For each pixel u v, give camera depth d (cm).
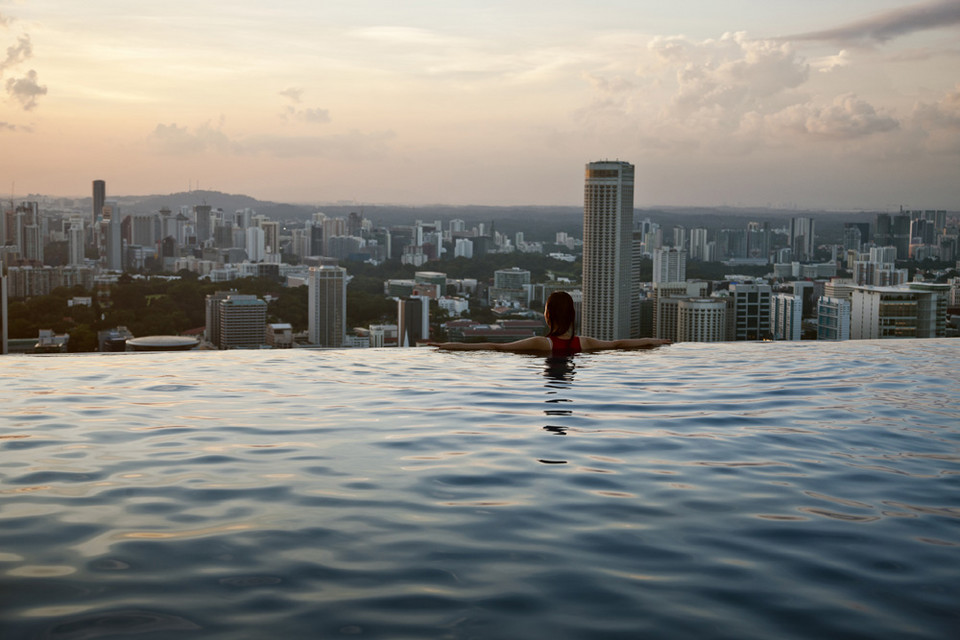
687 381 546
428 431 367
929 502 254
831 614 165
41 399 462
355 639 151
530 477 283
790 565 195
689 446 337
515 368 620
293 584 180
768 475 288
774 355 728
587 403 451
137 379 560
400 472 288
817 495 262
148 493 258
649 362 665
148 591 175
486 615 163
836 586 181
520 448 331
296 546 206
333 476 282
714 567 193
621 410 427
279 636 153
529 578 185
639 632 156
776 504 251
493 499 254
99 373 596
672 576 187
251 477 280
